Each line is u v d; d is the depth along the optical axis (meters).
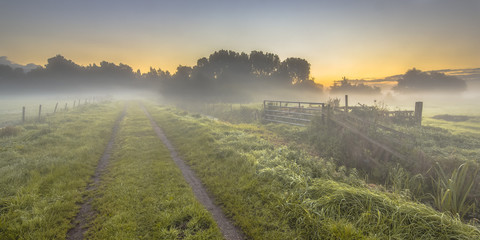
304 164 6.99
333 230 3.68
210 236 3.88
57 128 13.73
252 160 7.46
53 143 10.33
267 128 16.27
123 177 6.60
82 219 4.52
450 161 6.68
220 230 4.14
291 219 4.32
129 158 8.59
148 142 11.36
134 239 3.75
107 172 7.34
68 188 5.82
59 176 6.48
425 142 9.43
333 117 11.45
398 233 3.62
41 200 5.00
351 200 4.42
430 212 4.06
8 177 5.94
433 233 3.56
